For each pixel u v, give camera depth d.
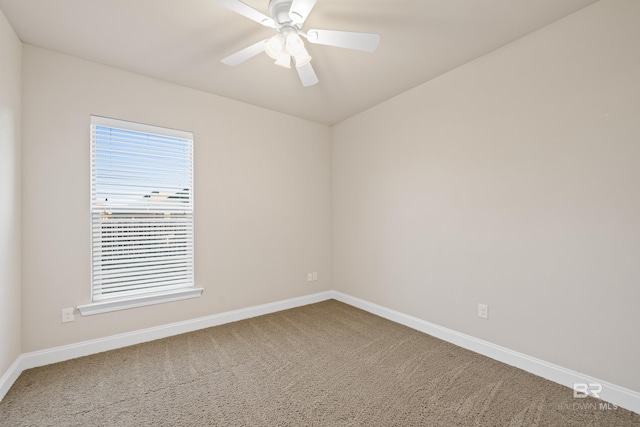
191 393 1.86
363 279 3.53
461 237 2.51
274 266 3.45
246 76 2.64
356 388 1.91
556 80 1.94
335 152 3.93
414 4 1.77
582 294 1.84
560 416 1.63
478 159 2.38
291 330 2.88
